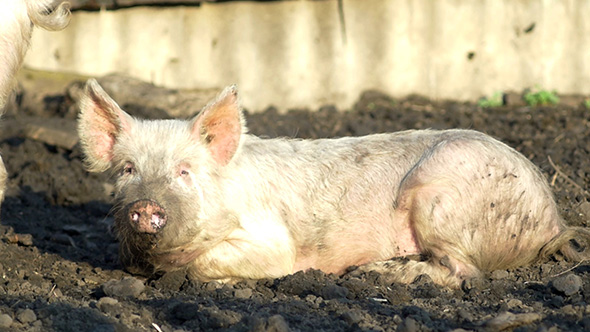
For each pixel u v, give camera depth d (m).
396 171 9.13
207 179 8.43
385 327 7.11
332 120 18.22
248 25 20.20
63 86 19.39
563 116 17.14
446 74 20.36
